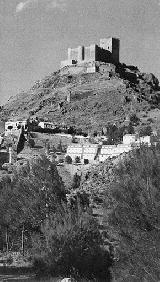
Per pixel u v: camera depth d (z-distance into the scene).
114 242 27.41
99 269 46.38
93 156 176.88
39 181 63.81
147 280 23.27
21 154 198.62
